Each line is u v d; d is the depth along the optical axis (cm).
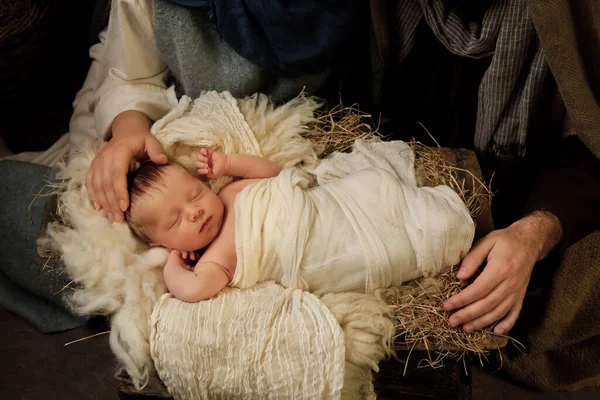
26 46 167
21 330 168
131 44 133
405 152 132
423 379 129
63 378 160
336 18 124
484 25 126
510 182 152
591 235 129
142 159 122
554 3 110
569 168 134
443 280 115
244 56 127
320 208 113
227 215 118
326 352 103
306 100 139
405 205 114
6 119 199
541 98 139
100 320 149
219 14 121
